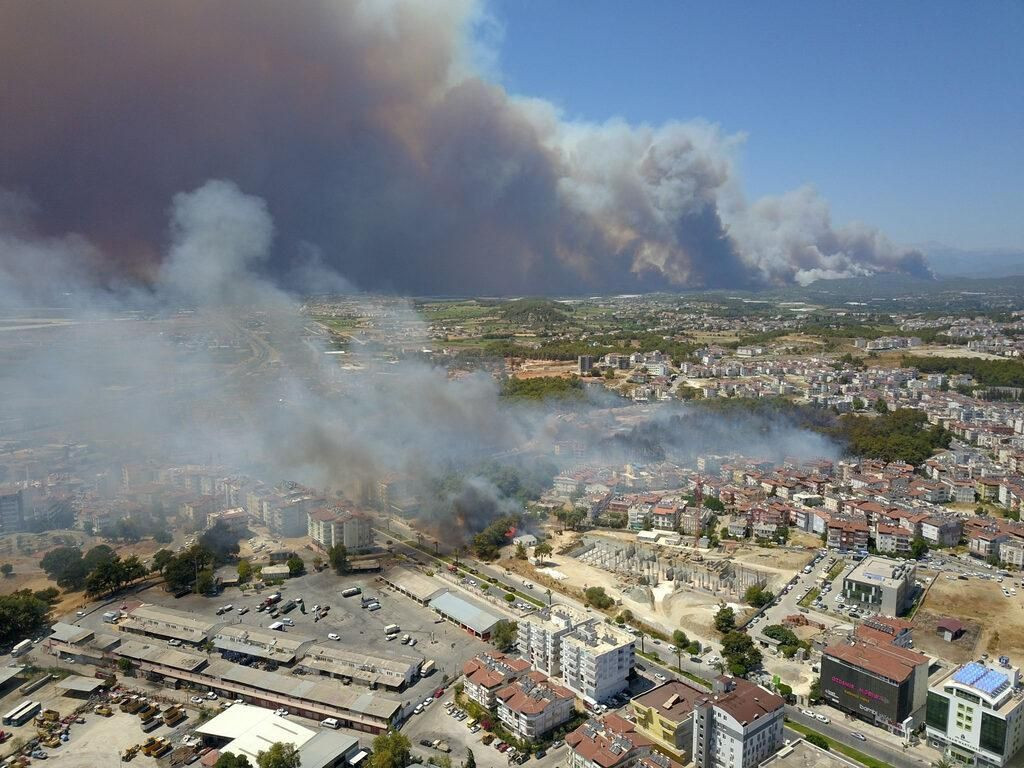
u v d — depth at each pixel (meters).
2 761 157.38
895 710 166.38
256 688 181.75
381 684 184.75
